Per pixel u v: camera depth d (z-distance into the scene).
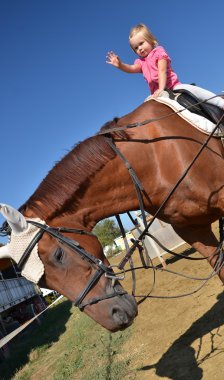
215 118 3.79
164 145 3.55
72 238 3.10
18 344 15.42
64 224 3.20
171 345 5.57
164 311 7.29
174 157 3.52
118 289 3.03
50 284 3.01
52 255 2.96
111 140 3.50
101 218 3.47
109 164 3.44
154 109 3.77
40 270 2.93
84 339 8.82
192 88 3.91
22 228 2.93
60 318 16.62
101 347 7.22
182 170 3.48
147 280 10.96
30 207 3.21
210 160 3.60
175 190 3.49
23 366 10.52
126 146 3.52
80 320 11.73
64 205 3.26
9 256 2.99
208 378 4.16
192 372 4.46
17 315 19.62
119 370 5.49
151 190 3.54
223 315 5.71
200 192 3.48
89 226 3.37
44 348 11.38
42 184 3.37
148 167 3.53
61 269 2.96
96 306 2.95
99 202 3.42
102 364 6.20
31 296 22.56
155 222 12.51
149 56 4.11
